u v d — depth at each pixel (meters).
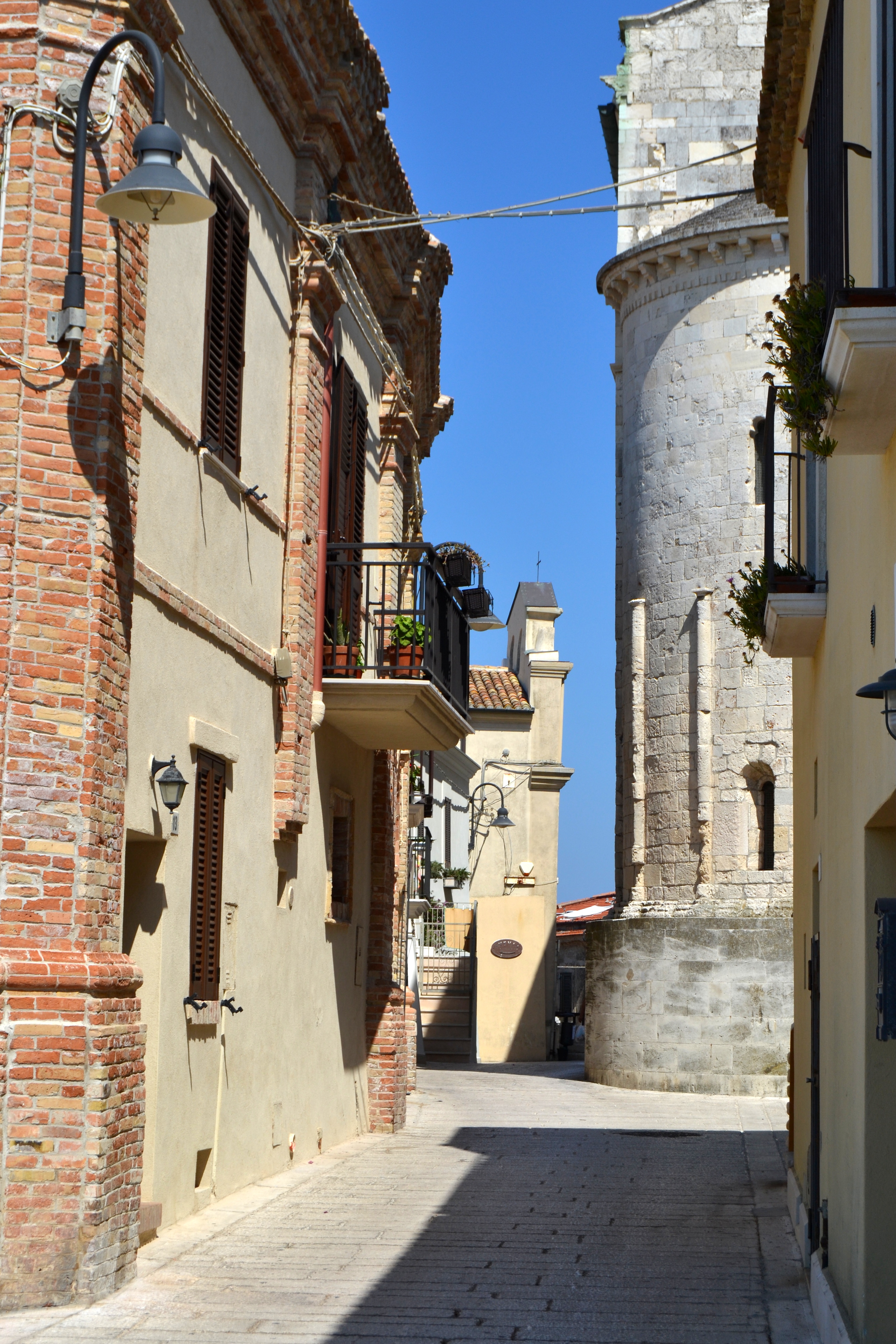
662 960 27.66
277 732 14.45
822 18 11.35
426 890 34.47
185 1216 11.70
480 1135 18.83
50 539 9.59
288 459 14.96
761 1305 9.67
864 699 8.34
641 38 32.97
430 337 22.20
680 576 29.14
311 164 15.21
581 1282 10.17
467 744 44.81
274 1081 14.34
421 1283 10.02
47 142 9.87
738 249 28.95
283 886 14.88
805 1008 13.19
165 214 8.91
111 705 9.75
